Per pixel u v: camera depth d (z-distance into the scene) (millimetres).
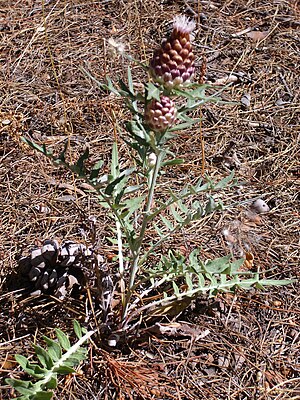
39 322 538
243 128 774
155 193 676
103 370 507
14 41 889
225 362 527
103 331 529
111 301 543
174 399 494
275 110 805
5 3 962
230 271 505
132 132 429
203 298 571
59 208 653
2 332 531
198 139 756
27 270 563
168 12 959
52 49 878
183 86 406
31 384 416
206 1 992
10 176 688
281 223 661
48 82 823
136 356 523
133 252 490
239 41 916
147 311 549
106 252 602
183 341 539
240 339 545
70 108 781
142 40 866
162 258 518
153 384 502
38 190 674
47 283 551
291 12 983
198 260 585
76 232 625
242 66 872
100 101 790
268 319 563
